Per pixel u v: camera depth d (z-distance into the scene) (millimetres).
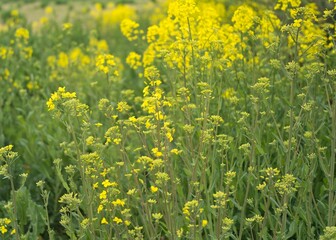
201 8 7504
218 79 5219
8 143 6355
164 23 5992
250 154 4020
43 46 10320
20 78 7770
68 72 7457
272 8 6305
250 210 4457
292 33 4180
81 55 8328
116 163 4055
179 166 4895
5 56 7684
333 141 3787
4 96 7418
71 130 3768
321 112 4855
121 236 4129
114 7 23312
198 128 4523
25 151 5977
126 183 4684
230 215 4152
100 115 5809
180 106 5078
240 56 5398
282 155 4430
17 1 26172
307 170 3992
